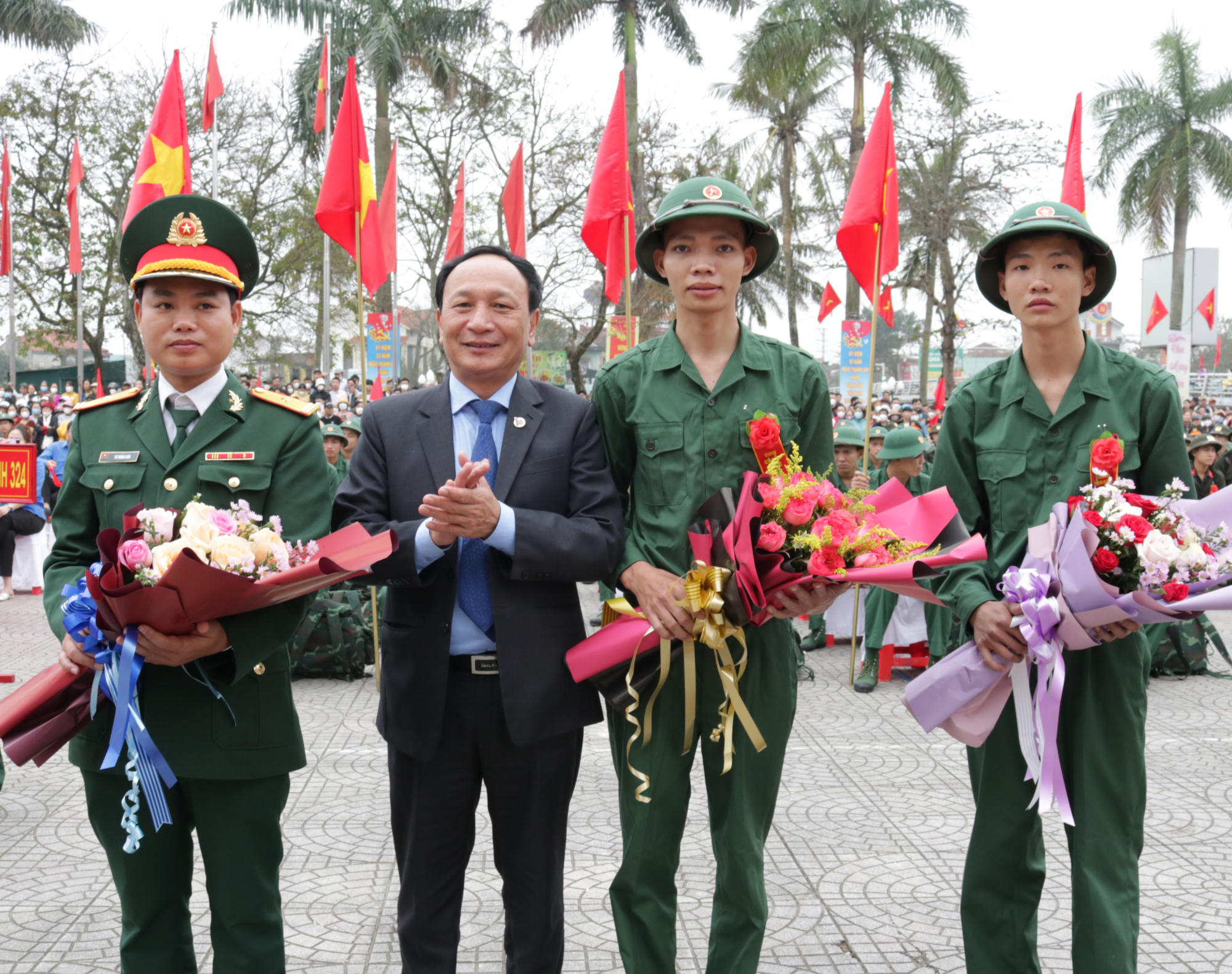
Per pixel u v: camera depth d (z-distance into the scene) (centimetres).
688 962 305
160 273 237
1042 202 267
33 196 2519
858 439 706
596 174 736
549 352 2412
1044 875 273
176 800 241
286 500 249
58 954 306
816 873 373
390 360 1502
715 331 271
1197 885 362
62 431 1287
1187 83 2488
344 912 337
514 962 261
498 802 261
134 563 209
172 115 780
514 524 242
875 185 676
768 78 2092
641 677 256
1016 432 273
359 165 702
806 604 246
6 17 2331
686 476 266
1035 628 243
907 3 2097
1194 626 719
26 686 235
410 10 2112
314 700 644
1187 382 2353
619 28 1930
